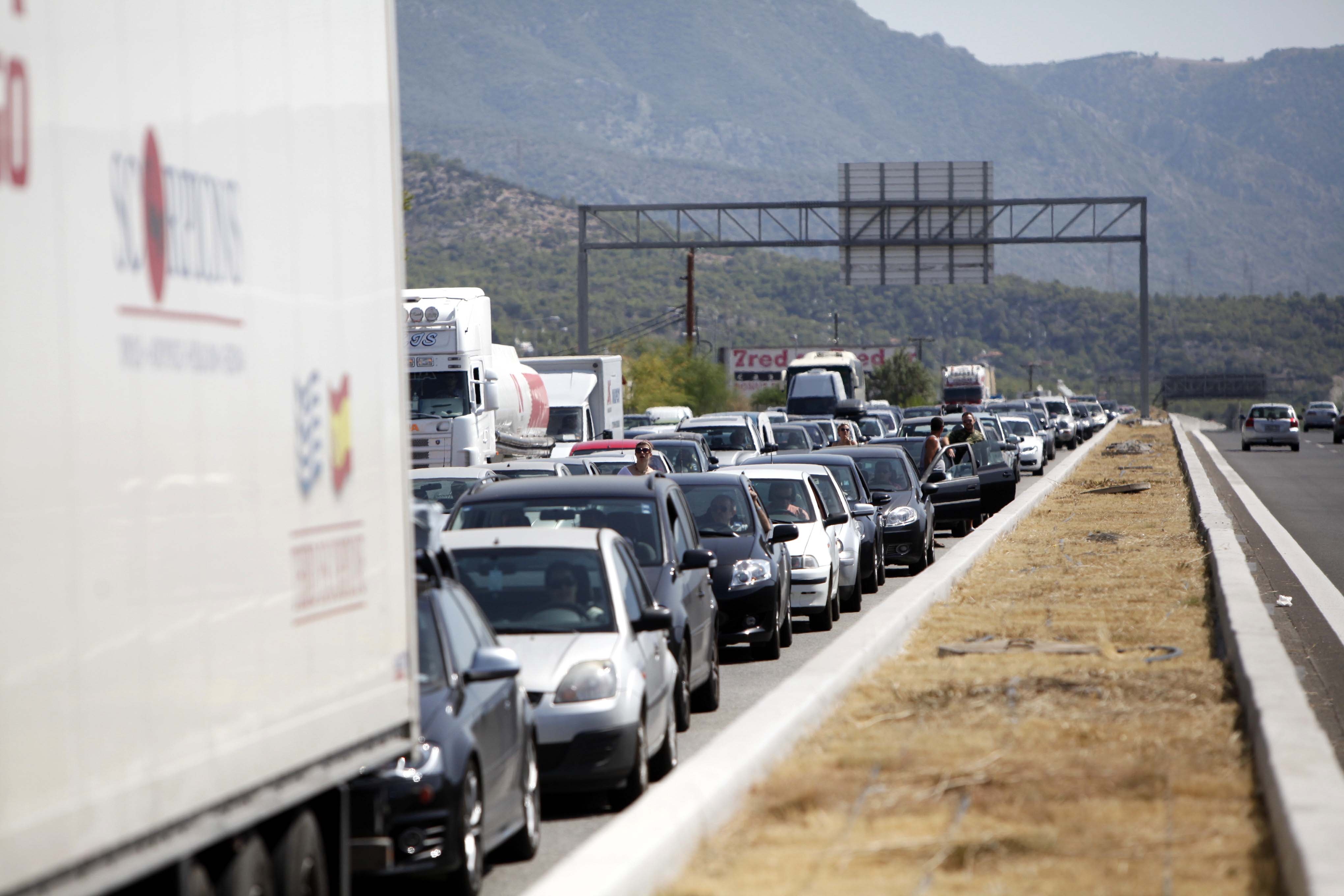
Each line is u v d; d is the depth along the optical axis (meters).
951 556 67.31
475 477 70.88
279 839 21.88
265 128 21.17
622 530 46.53
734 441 126.50
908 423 173.12
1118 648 45.41
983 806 27.41
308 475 22.12
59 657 16.09
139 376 17.77
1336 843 21.91
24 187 15.84
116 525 17.19
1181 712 35.53
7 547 15.35
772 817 27.03
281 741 20.98
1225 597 48.41
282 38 21.77
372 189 24.95
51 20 16.34
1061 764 30.30
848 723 34.91
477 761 28.39
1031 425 189.62
